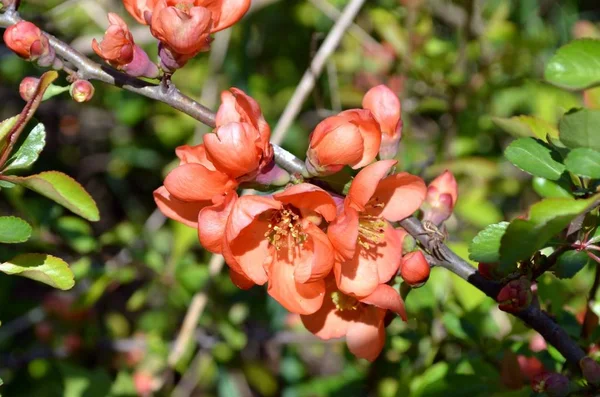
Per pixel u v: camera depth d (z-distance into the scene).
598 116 0.37
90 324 0.72
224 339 0.70
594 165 0.37
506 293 0.39
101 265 0.64
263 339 0.73
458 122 0.75
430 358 0.54
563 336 0.40
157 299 0.81
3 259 0.60
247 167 0.38
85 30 0.84
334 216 0.38
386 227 0.40
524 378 0.46
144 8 0.41
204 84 0.85
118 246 0.71
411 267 0.39
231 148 0.38
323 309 0.41
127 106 0.87
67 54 0.41
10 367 0.69
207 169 0.38
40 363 0.70
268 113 0.86
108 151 1.00
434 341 0.55
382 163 0.38
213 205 0.38
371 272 0.39
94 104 0.94
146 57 0.40
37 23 0.64
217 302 0.69
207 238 0.38
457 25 0.87
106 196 1.00
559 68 0.38
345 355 0.65
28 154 0.40
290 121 0.61
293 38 0.91
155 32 0.39
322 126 0.39
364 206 0.39
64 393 0.64
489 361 0.50
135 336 0.74
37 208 0.61
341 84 0.83
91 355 0.71
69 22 0.81
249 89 0.86
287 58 0.91
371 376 0.63
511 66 0.77
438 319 0.55
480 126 0.78
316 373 0.85
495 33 0.78
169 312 0.75
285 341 0.73
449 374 0.46
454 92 0.74
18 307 0.79
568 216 0.35
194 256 0.73
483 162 0.72
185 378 0.79
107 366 0.72
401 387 0.53
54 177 0.39
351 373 0.65
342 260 0.38
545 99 0.73
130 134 0.94
